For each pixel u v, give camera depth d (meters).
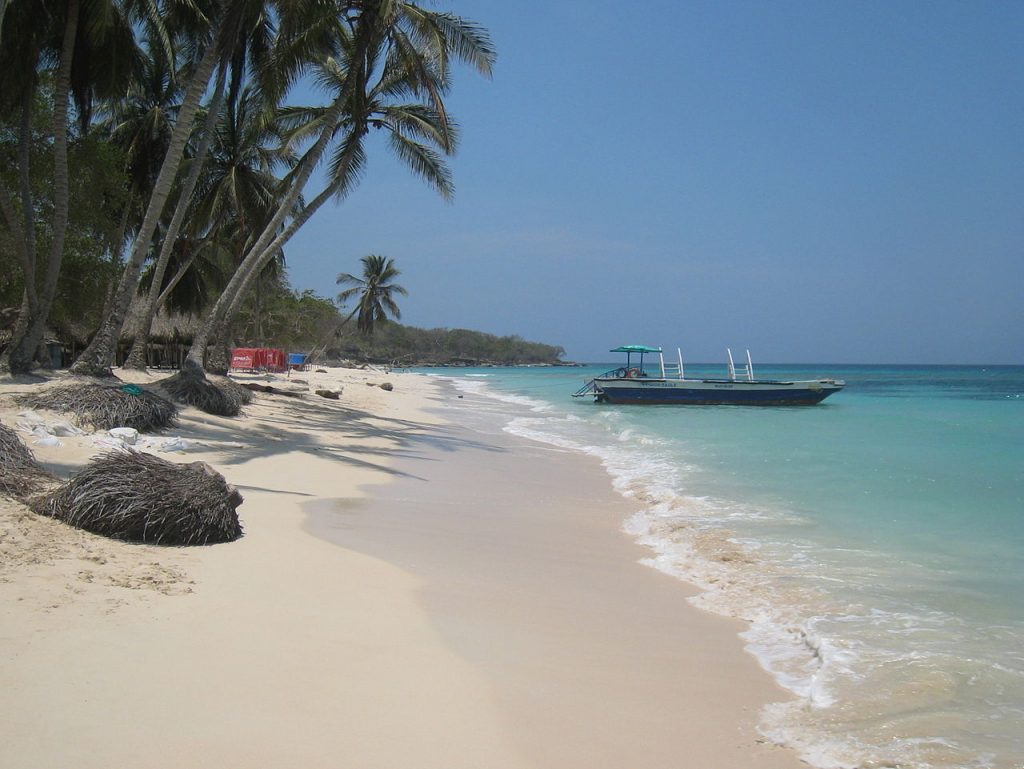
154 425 12.51
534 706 3.93
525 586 6.22
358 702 3.77
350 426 18.48
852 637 5.19
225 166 25.59
